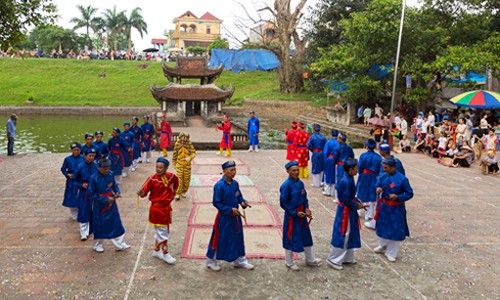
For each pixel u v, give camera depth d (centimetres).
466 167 1517
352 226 631
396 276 622
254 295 555
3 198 1007
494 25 2689
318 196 1080
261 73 6291
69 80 5822
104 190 660
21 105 4909
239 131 2791
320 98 4556
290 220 615
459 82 2661
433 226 855
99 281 585
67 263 641
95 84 5766
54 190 1090
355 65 2695
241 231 619
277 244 725
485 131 1855
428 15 2605
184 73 3634
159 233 640
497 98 1920
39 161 1533
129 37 7256
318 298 552
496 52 2328
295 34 4909
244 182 1203
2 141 2847
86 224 736
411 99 2509
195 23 8200
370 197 860
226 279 598
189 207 951
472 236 799
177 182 661
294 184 611
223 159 1622
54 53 6688
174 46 8512
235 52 6053
